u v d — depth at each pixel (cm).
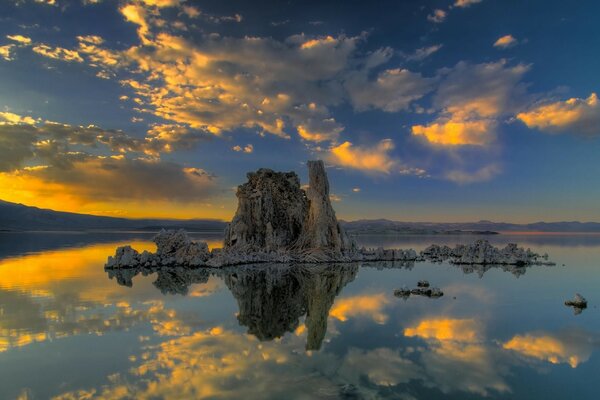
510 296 3919
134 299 3591
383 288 4406
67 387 1719
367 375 1880
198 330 2598
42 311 3058
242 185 8381
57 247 10419
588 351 2227
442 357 2127
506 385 1772
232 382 1788
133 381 1786
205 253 6950
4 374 1848
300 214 8275
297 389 1723
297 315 3078
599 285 4653
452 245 13238
